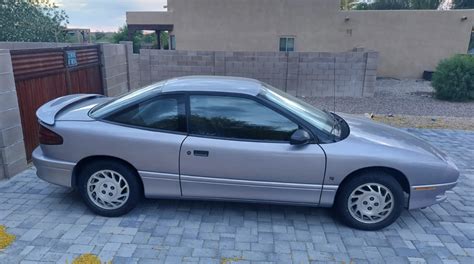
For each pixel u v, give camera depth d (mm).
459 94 11812
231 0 16281
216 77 4336
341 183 3598
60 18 13969
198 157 3570
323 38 16719
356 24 16750
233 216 3912
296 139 3432
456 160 5863
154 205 4098
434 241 3531
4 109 4492
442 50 17078
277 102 3736
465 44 16906
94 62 7480
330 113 4582
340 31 16703
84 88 7004
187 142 3564
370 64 11734
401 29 16938
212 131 3619
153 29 17547
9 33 12062
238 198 3705
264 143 3547
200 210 4020
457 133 7551
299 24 16484
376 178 3537
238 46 16766
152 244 3340
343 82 11945
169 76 12117
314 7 16297
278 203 3705
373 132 3990
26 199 4156
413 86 15234
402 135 4117
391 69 17531
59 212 3881
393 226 3801
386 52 17234
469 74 11711
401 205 3600
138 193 3795
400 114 9828
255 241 3445
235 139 3580
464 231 3729
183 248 3295
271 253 3262
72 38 20875
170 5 16828
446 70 11992
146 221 3746
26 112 5078
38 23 13008
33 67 5207
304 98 11820
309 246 3393
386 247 3412
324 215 3990
